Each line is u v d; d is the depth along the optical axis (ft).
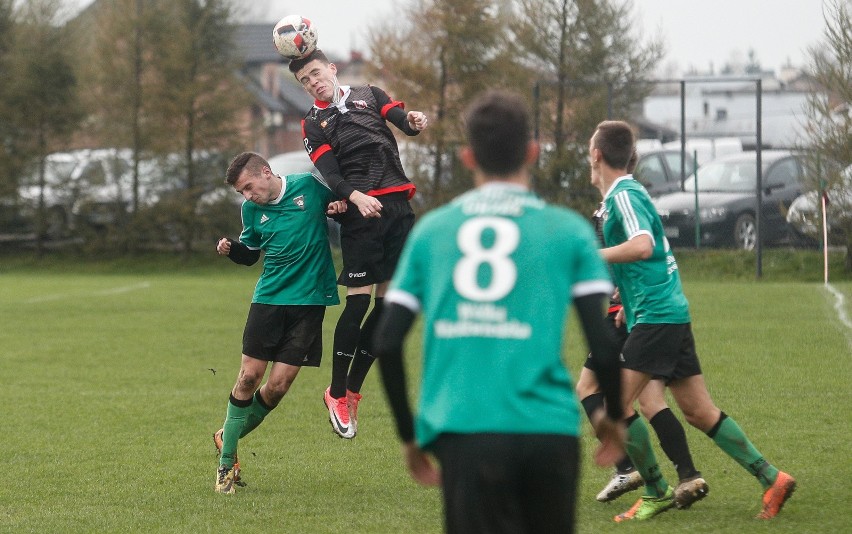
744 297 178.29
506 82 264.31
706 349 126.93
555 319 34.68
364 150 73.41
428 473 37.70
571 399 35.09
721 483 71.10
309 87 73.67
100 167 304.71
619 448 37.88
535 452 34.09
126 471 78.07
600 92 246.68
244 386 70.69
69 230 306.76
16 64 303.89
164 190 298.56
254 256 72.08
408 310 35.42
